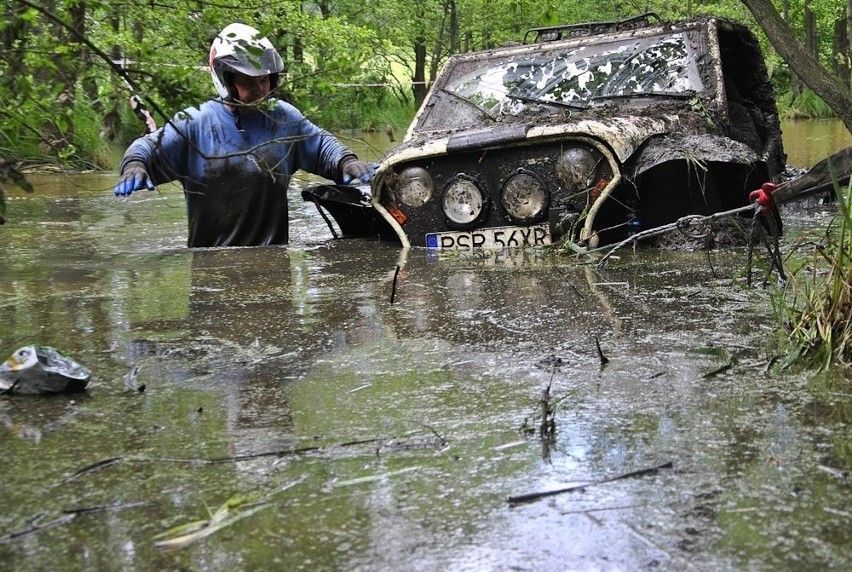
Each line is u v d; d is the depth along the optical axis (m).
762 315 3.41
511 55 6.15
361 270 4.73
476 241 5.12
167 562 1.72
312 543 1.77
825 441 2.17
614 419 2.38
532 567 1.65
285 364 3.03
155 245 5.98
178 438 2.36
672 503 1.88
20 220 7.27
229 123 5.82
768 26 4.90
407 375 2.85
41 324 3.67
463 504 1.91
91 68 3.64
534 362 2.94
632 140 4.83
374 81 17.94
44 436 2.41
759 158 4.81
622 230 5.08
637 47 5.92
